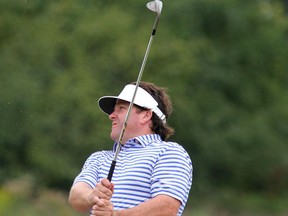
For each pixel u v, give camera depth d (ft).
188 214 240.94
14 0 237.04
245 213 266.77
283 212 273.54
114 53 233.55
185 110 247.09
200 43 262.47
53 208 189.47
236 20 280.31
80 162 219.82
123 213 43.27
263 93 289.53
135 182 44.52
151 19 249.55
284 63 294.46
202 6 272.31
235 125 271.90
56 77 227.40
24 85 215.31
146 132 46.65
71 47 234.17
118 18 238.48
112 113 47.34
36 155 212.84
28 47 231.71
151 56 237.66
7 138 209.26
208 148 262.47
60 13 238.89
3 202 178.60
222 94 277.64
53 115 218.38
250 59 285.84
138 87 46.93
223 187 270.87
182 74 242.78
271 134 280.92
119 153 46.09
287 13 337.72
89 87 225.97
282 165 281.54
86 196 44.98
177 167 44.62
